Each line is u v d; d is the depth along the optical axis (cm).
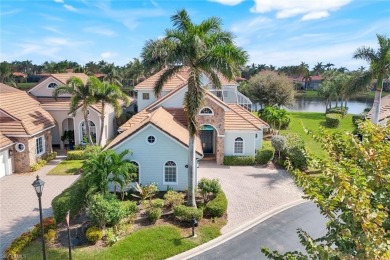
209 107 2912
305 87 14012
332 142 780
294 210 2041
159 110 2800
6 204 2066
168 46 1798
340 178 582
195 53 1761
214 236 1697
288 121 4784
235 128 3022
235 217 1938
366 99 11644
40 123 2972
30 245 1546
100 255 1457
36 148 2877
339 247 602
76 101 3045
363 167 666
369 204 573
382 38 3134
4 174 2606
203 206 2002
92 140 3494
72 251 1488
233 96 3934
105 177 1819
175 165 2256
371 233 507
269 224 1852
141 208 1988
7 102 2941
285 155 3041
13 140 2667
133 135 2181
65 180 2528
